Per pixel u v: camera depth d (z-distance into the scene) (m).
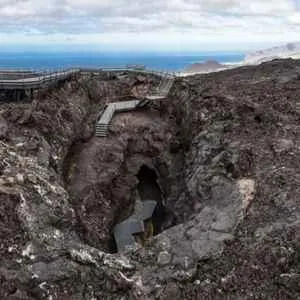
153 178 35.44
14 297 14.51
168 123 37.34
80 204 26.83
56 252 16.47
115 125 36.47
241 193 19.95
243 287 15.40
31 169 21.50
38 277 15.31
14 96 31.27
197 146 27.42
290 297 14.70
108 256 16.92
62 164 28.14
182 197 26.44
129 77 45.09
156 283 15.96
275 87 36.00
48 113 29.09
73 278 15.59
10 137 24.56
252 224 18.22
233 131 26.12
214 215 19.44
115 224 30.03
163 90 42.88
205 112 30.53
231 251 17.08
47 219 18.27
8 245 16.38
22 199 18.25
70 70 41.25
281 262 15.86
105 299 15.18
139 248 18.06
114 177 31.75
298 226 17.31
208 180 22.66
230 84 38.62
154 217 31.70
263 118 27.00
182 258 17.06
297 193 19.28
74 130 32.09
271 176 20.75
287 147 23.31
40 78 32.66
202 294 15.40
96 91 41.03
